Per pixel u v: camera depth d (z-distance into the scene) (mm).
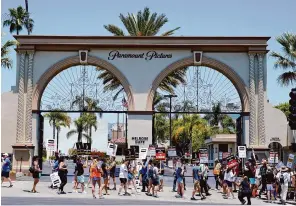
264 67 33562
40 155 33594
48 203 18469
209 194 25406
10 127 33344
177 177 24734
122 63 33531
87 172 41281
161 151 27125
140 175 27766
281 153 33469
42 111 33438
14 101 33562
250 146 32719
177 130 84750
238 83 33406
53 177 23844
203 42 33438
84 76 33781
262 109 33125
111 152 26297
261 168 25297
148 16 45312
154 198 23344
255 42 33500
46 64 33438
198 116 84438
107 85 42688
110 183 29734
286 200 24750
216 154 66250
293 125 19359
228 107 33875
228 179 24906
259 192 25422
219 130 86875
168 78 42781
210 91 33875
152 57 33594
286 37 38438
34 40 33375
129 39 33469
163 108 61375
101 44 33344
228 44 33344
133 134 32750
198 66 33938
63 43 33281
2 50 36562
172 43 33406
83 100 33594
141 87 33312
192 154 74375
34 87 33188
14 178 28969
